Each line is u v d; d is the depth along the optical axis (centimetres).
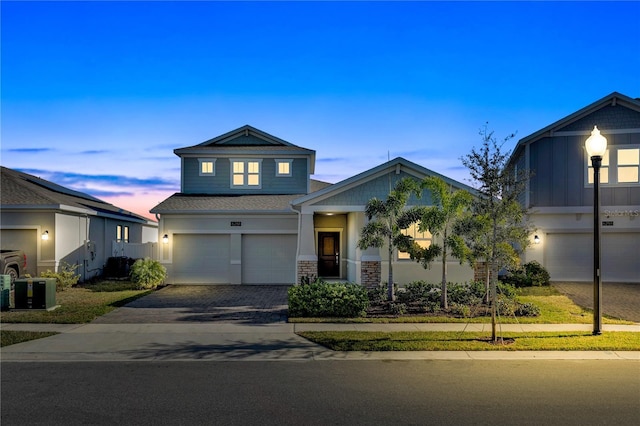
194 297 1756
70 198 2483
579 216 2159
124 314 1398
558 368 856
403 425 593
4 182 2170
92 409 647
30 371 835
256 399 688
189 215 2175
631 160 2122
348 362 897
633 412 639
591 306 1545
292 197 2372
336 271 2239
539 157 2178
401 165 1770
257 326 1225
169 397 696
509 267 1104
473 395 705
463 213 1494
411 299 1540
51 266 2027
